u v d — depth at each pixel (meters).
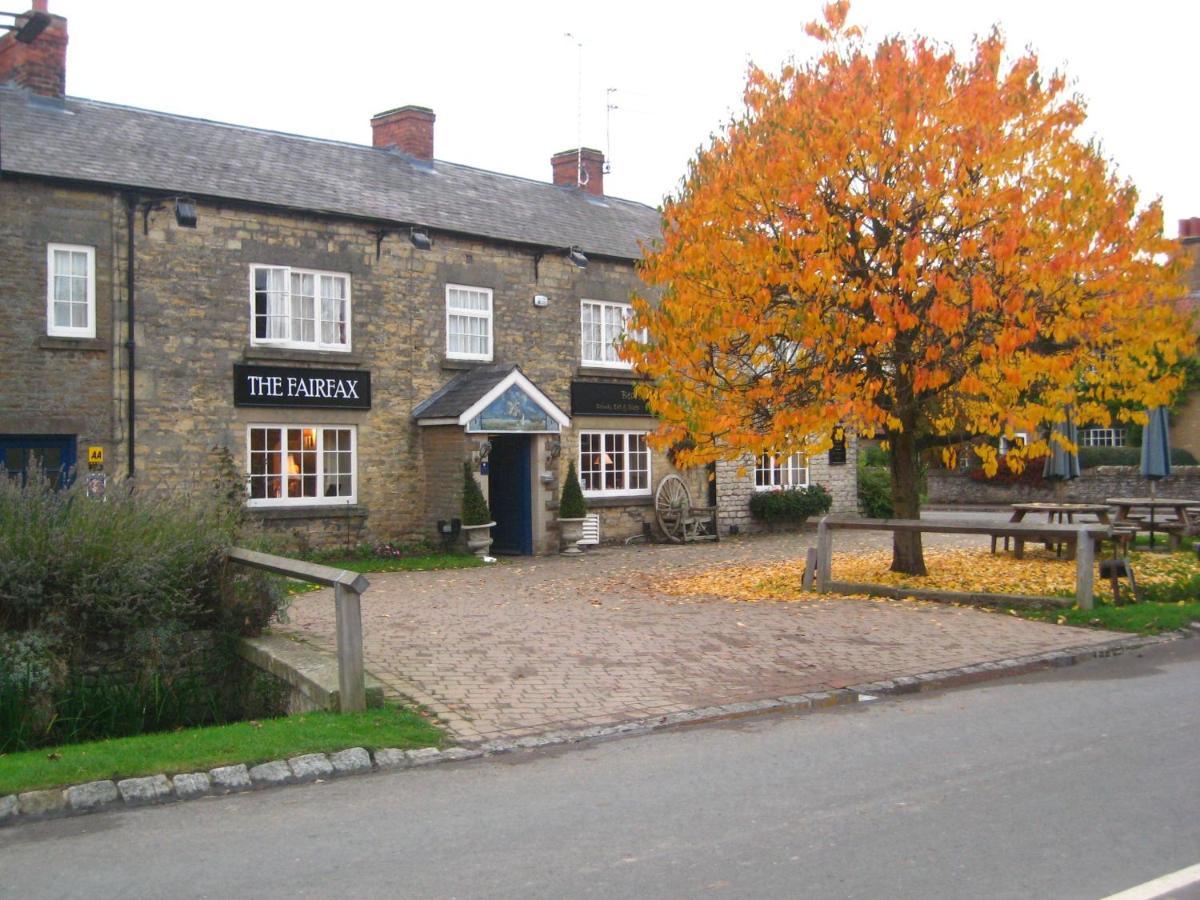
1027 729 7.71
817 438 15.93
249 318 17.89
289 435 18.48
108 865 5.32
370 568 17.62
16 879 5.15
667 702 8.62
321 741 7.25
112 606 9.41
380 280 19.52
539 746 7.53
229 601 10.34
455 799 6.34
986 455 13.25
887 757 7.05
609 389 22.92
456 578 16.58
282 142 20.75
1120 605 12.41
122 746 7.24
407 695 8.68
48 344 15.85
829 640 10.95
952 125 12.53
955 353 12.76
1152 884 4.79
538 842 5.53
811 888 4.82
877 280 12.37
